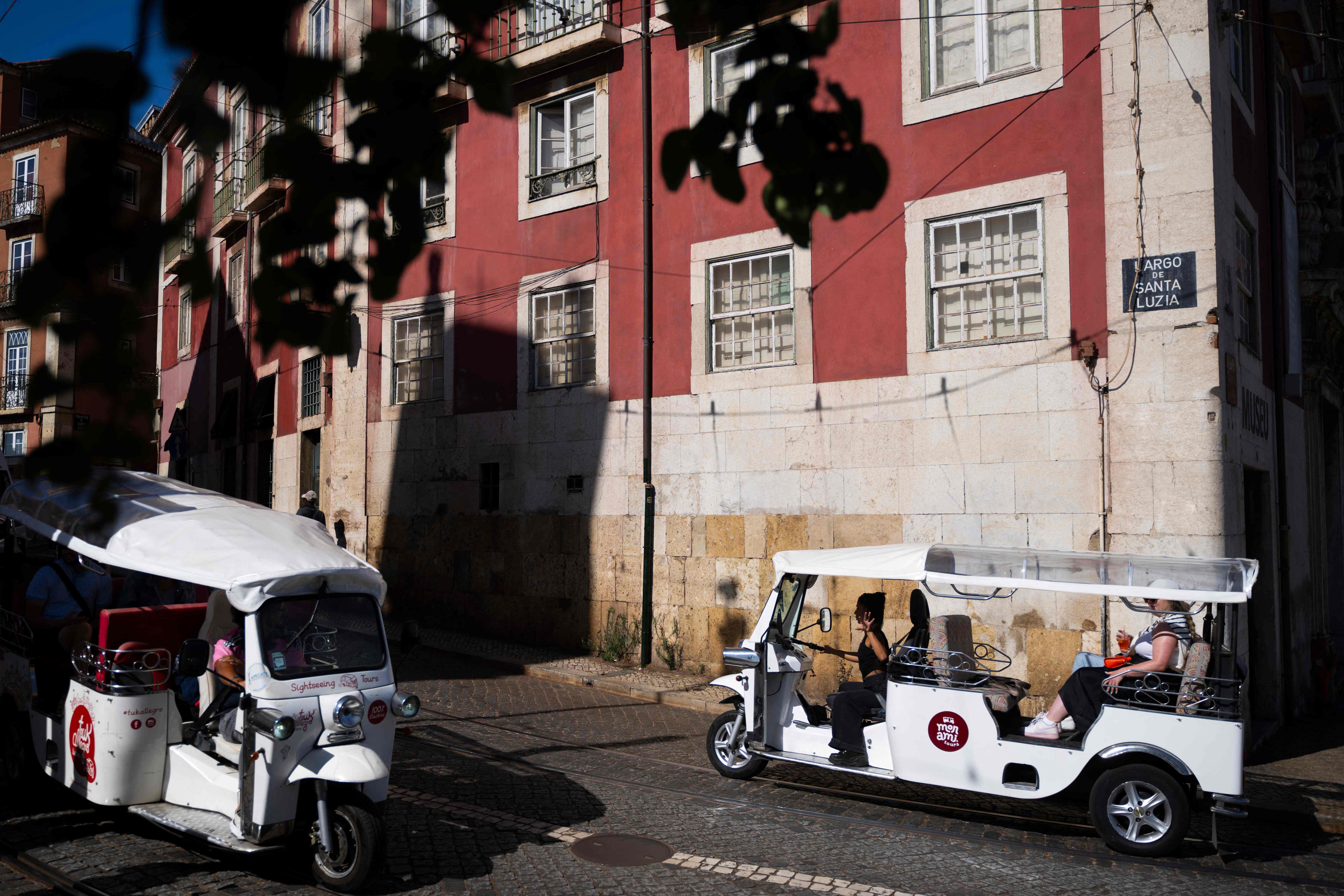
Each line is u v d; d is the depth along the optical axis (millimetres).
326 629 5992
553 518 15141
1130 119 10539
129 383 2271
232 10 2283
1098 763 6902
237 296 23500
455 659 14289
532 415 15539
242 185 20734
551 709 11109
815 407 12508
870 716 7820
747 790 8039
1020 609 10719
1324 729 11906
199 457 26156
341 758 5605
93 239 2236
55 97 2223
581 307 15203
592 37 14562
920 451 11656
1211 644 6758
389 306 17844
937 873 6152
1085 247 10719
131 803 5996
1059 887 5957
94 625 7117
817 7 12625
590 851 6348
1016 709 7457
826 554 8430
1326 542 15953
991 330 11391
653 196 14234
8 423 32219
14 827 6473
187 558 6008
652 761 8922
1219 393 9883
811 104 2447
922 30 11906
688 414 13695
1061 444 10719
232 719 6016
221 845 5496
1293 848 7004
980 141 11461
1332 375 16172
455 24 2551
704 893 5691
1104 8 10758
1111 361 10484
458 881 5758
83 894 5371
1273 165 13094
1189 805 6527
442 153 2578
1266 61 13172
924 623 7605
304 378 20281
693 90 13914
